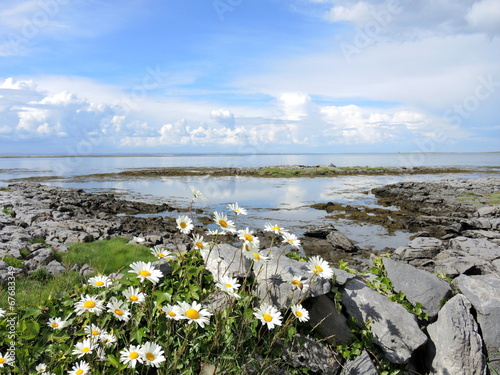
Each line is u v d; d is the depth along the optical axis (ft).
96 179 163.12
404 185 119.44
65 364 11.36
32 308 13.65
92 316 12.48
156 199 98.53
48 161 422.41
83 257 30.30
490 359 15.88
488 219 63.00
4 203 62.64
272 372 13.75
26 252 31.07
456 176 188.75
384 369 15.23
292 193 114.62
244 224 66.74
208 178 171.63
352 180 165.48
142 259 30.30
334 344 15.62
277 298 15.25
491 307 16.90
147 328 12.37
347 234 61.16
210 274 16.69
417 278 18.83
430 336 16.72
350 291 17.35
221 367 11.84
